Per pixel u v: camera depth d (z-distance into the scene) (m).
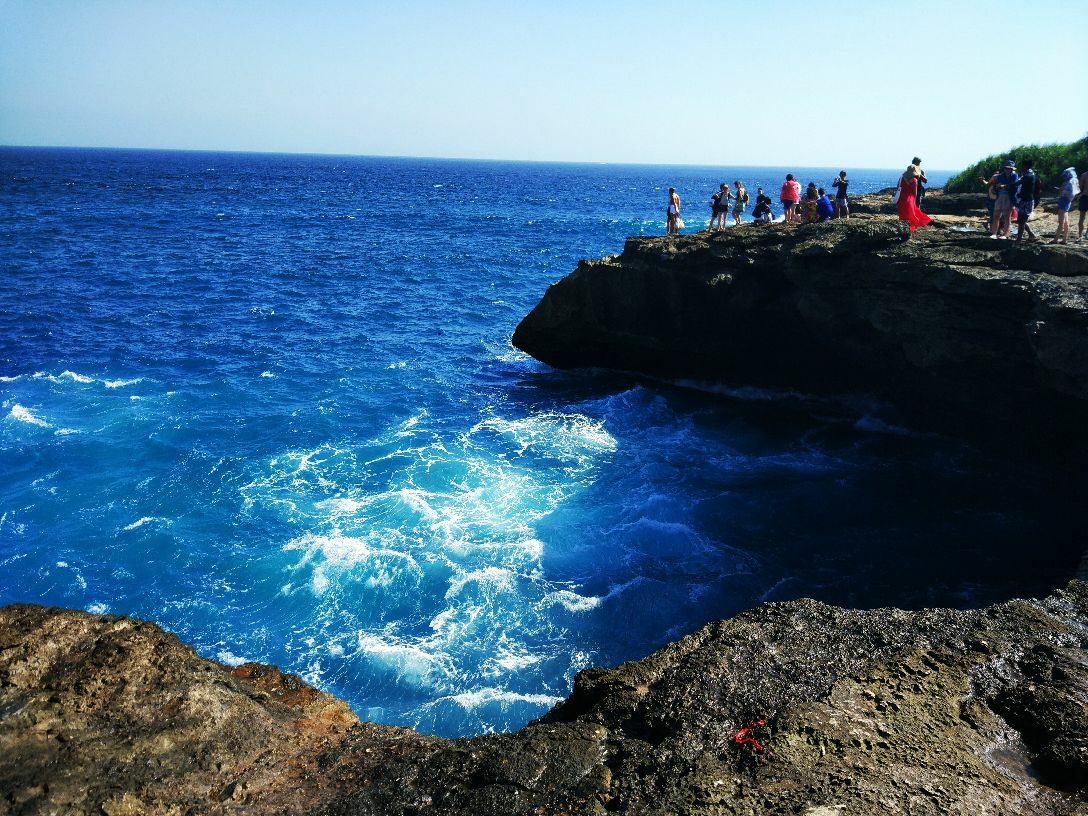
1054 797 5.27
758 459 19.14
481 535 15.02
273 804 5.27
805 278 20.56
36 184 115.62
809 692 6.28
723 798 5.10
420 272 49.03
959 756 5.61
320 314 35.56
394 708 10.74
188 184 137.75
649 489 17.25
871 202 30.56
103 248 52.75
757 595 13.29
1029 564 14.12
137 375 24.61
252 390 23.56
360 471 17.75
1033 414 17.80
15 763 5.07
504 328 34.59
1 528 14.64
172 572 13.55
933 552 14.60
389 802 5.30
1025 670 6.75
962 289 17.14
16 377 23.52
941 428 20.28
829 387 22.91
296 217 83.88
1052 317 15.00
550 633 12.30
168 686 5.99
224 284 41.97
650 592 13.34
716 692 6.24
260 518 15.40
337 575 13.55
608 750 5.81
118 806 4.92
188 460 17.89
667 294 24.27
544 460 18.83
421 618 12.59
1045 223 21.36
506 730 10.33
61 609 6.58
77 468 17.23
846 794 5.09
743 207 28.12
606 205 123.19
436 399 23.69
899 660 6.76
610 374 27.06
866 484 17.56
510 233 75.12
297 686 7.02
